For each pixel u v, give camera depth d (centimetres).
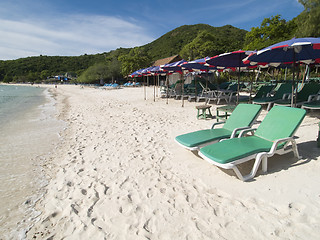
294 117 323
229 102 1041
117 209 259
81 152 483
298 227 202
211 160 287
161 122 704
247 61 585
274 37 2822
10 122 935
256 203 243
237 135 389
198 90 1298
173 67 1052
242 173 317
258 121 614
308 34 1548
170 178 324
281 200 243
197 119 708
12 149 551
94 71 5169
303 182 272
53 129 762
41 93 3638
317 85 666
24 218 268
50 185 347
